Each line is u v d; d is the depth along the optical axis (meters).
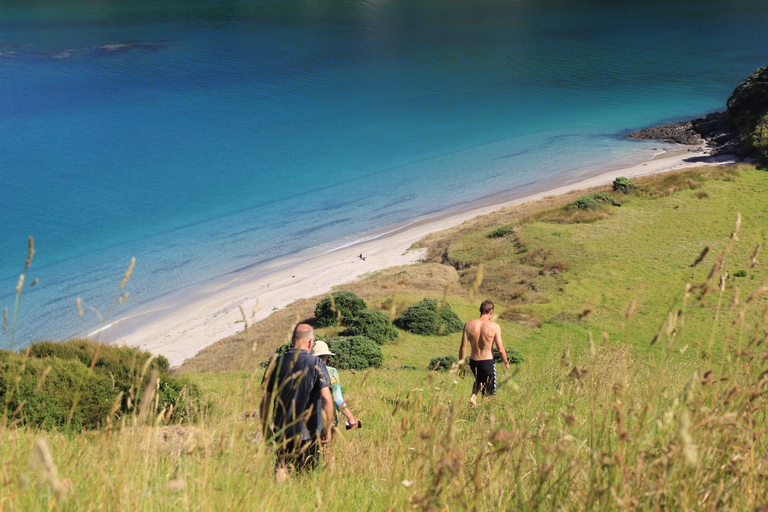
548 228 51.22
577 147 90.31
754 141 69.62
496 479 2.62
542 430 2.79
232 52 157.88
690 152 83.12
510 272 44.06
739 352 2.57
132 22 194.38
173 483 1.82
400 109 114.25
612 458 2.19
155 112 110.38
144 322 45.91
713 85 124.69
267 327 38.50
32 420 7.18
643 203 55.75
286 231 64.19
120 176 80.75
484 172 81.31
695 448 1.80
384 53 160.62
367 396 8.77
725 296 30.12
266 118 108.25
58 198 73.00
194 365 33.97
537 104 116.81
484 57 157.38
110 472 2.74
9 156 87.31
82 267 55.47
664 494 2.01
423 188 76.06
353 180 79.88
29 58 147.00
